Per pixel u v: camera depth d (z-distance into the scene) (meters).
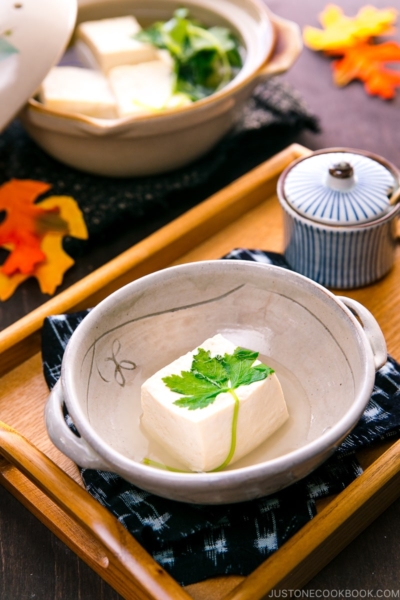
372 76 0.88
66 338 0.61
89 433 0.49
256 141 0.81
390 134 0.82
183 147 0.74
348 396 0.52
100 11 0.85
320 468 0.54
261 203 0.72
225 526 0.52
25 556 0.55
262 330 0.57
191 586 0.51
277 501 0.53
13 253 0.71
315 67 0.92
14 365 0.62
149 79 0.79
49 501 0.55
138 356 0.57
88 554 0.53
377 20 0.93
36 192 0.76
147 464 0.53
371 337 0.54
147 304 0.56
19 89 0.67
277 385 0.53
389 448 0.54
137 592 0.51
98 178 0.78
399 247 0.67
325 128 0.83
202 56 0.79
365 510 0.52
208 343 0.55
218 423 0.51
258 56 0.75
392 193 0.63
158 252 0.67
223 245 0.69
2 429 0.56
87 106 0.77
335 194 0.62
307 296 0.55
